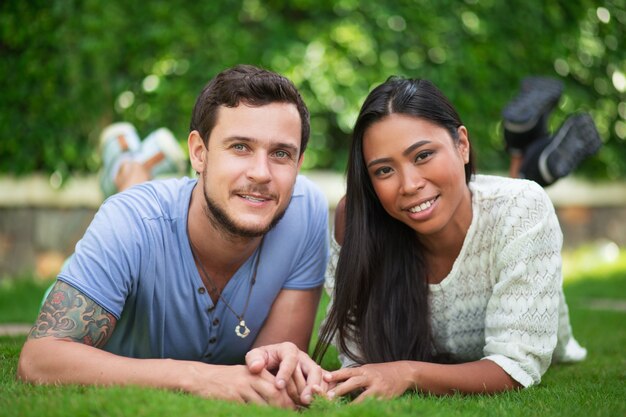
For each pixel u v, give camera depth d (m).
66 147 5.79
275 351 2.12
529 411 1.96
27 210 5.92
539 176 3.74
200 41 5.81
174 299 2.33
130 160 3.99
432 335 2.57
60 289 2.17
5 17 5.59
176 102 5.81
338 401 1.99
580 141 3.76
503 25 6.38
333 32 5.99
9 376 2.24
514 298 2.35
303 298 2.53
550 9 6.52
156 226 2.28
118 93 5.81
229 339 2.46
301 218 2.49
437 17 6.14
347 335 2.51
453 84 6.23
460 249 2.48
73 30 5.62
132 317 2.38
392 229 2.49
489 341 2.35
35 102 5.75
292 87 2.20
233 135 2.13
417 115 2.26
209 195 2.19
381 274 2.49
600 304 5.21
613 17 6.74
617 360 3.10
